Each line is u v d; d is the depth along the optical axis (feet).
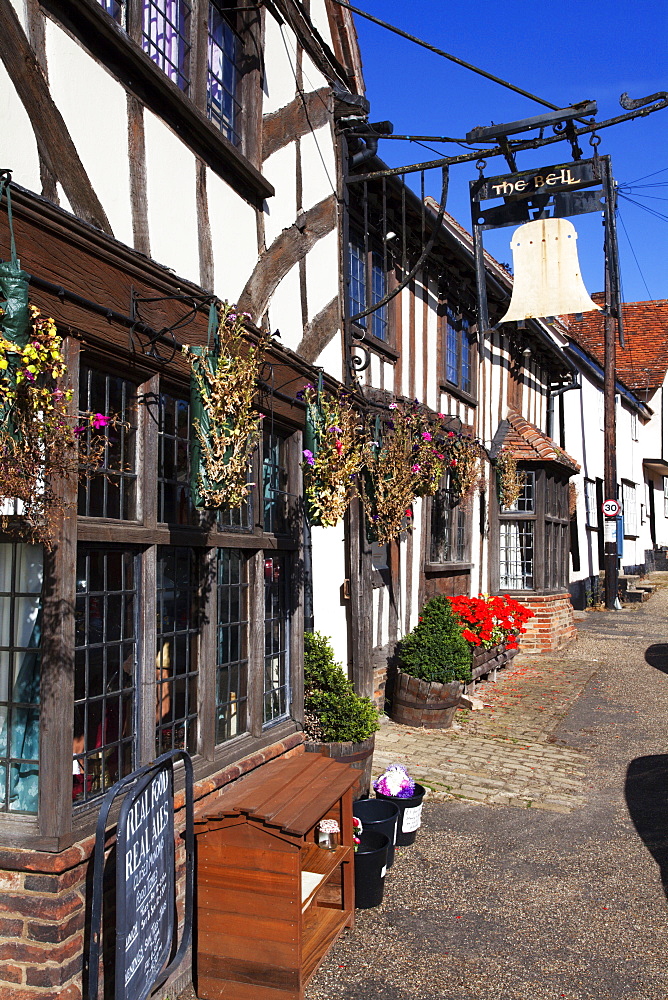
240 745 15.84
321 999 12.13
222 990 12.07
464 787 21.52
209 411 12.59
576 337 60.90
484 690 33.73
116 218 12.78
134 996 10.06
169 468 14.07
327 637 20.70
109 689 12.14
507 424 44.96
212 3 16.75
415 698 27.12
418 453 25.67
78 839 10.64
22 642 11.12
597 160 20.94
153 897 10.81
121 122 12.99
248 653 16.67
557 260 21.16
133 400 13.14
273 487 18.26
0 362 8.54
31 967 10.12
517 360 47.11
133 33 13.43
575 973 12.94
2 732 11.05
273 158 18.83
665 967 13.15
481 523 41.19
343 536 24.39
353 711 18.70
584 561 61.36
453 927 14.35
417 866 16.81
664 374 84.89
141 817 10.52
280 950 11.85
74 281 11.27
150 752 12.78
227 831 12.12
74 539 10.92
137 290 12.75
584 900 15.38
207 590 14.84
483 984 12.61
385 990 12.42
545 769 23.21
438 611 28.35
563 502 48.70
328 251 22.12
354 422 20.35
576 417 60.59
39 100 11.14
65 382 11.12
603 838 18.30
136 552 12.89
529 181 21.72
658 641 46.34
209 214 15.76
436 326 34.01
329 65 22.30
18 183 10.72
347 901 14.38
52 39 11.43
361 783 18.57
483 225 22.41
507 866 16.83
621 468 73.56
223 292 16.22
